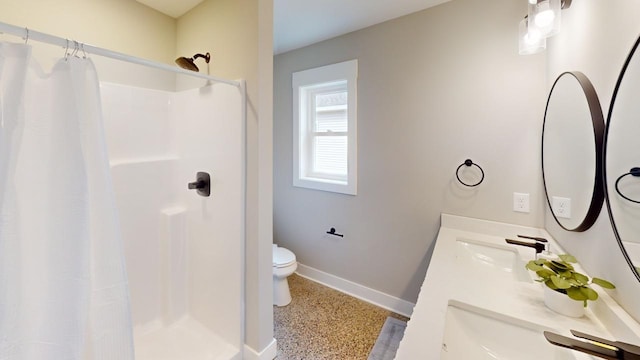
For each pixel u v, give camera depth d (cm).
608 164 84
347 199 244
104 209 93
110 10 167
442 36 189
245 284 159
